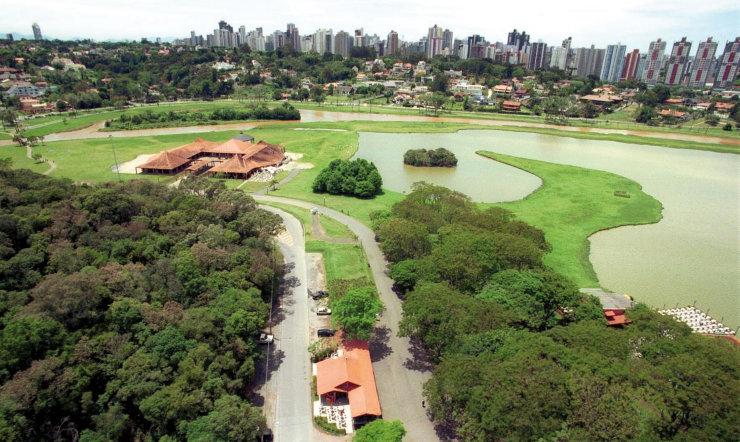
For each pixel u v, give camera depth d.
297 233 129.88
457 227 104.75
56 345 61.28
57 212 90.81
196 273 81.75
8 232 81.50
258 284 90.06
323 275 107.56
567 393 57.19
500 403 55.59
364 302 80.25
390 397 72.94
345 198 161.88
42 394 54.72
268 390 73.56
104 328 68.25
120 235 90.56
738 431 51.72
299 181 180.38
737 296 105.12
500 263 91.75
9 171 106.94
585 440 52.47
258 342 83.12
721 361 61.88
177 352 66.56
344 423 67.88
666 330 71.56
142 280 78.44
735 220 151.25
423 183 136.62
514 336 68.56
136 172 186.50
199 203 110.12
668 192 180.00
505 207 154.50
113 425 57.03
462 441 64.75
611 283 109.62
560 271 111.50
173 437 58.84
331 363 75.31
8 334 58.31
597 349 65.81
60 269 76.94
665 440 53.41
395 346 85.12
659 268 117.44
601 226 142.12
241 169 183.12
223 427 56.88
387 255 112.31
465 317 72.62
